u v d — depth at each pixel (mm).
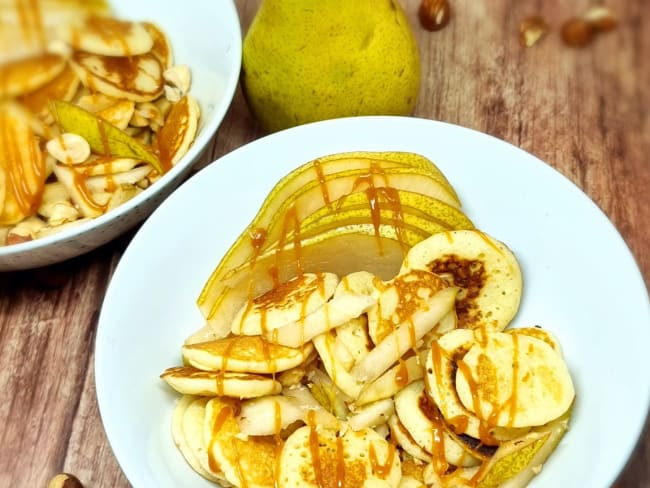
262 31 395
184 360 339
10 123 399
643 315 309
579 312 333
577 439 303
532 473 303
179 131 413
